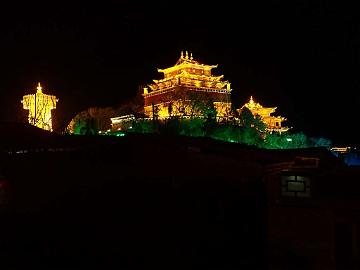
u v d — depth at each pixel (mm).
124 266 12984
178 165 14133
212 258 14305
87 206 13219
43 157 13320
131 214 13430
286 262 17062
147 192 13664
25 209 12898
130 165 13633
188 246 13867
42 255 12539
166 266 13445
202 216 14359
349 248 17641
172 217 13805
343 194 18250
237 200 15281
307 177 18656
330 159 19453
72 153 13461
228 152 14594
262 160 15055
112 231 13195
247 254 15258
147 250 13352
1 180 12891
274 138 33281
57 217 13008
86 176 13414
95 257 12859
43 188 13164
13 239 12531
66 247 12781
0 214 12648
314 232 17625
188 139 14812
